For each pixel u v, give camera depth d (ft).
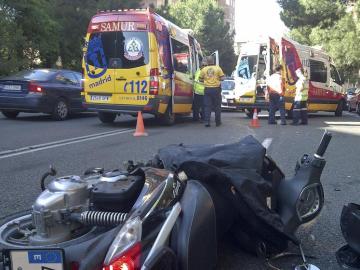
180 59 47.55
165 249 8.56
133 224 8.09
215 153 13.15
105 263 7.79
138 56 41.57
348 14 113.60
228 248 13.33
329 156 28.91
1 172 22.33
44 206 8.61
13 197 17.92
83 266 7.85
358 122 55.83
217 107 45.80
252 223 12.01
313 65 62.13
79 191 9.10
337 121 57.06
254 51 57.88
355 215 11.58
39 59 100.83
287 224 12.39
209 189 11.57
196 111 51.47
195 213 9.75
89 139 34.06
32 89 45.93
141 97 41.75
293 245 13.80
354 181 22.00
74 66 114.42
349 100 80.64
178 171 11.77
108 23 42.42
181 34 48.78
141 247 8.26
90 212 8.68
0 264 8.37
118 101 42.42
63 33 104.73
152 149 29.45
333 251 13.47
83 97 43.73
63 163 24.58
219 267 12.17
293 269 12.21
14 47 84.23
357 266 11.82
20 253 8.09
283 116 49.80
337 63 112.27
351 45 107.96
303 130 43.62
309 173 12.80
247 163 12.85
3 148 29.48
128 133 38.17
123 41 41.91
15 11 86.07
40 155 26.99
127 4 115.34
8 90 46.60
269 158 14.19
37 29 91.61
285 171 23.50
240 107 58.85
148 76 41.39
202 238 9.78
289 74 56.95
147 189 9.55
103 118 46.47
